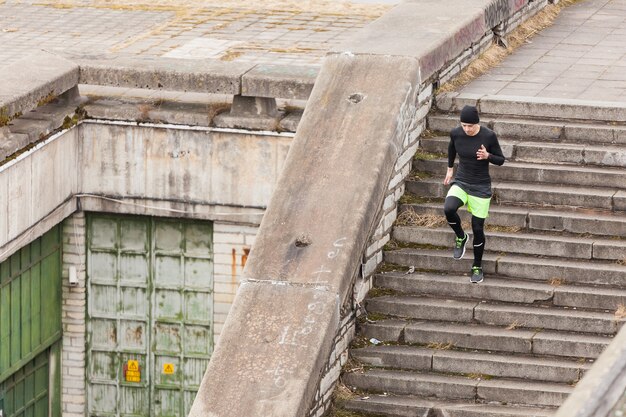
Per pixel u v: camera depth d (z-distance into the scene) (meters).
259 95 29.50
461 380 25.81
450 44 30.64
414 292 27.64
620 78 33.00
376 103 27.61
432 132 30.39
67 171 30.48
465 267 27.81
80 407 32.38
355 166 26.41
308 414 24.05
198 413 22.94
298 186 26.20
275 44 36.72
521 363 25.75
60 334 32.03
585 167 29.02
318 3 41.56
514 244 27.81
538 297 26.92
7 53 35.94
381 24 31.14
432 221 28.66
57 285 31.67
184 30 38.47
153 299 31.67
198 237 31.11
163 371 31.98
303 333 23.88
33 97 28.66
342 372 26.23
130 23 39.50
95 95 31.44
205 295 31.30
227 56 35.31
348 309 26.34
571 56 35.06
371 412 25.64
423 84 29.64
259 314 24.23
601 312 26.53
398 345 26.77
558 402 25.14
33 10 41.16
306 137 27.09
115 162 30.75
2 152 27.47
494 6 34.06
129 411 32.34
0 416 29.84
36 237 29.44
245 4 41.53
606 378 17.09
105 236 31.56
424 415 25.36
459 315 26.97
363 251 26.02
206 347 31.59
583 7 40.38
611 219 27.78
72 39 37.56
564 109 30.06
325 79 28.31
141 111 30.27
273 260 25.02
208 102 31.05
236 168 30.12
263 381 23.27
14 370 30.11
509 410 25.17
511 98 30.55
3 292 29.33
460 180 26.97
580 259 27.52
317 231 25.39
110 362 32.19
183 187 30.53
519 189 28.66
